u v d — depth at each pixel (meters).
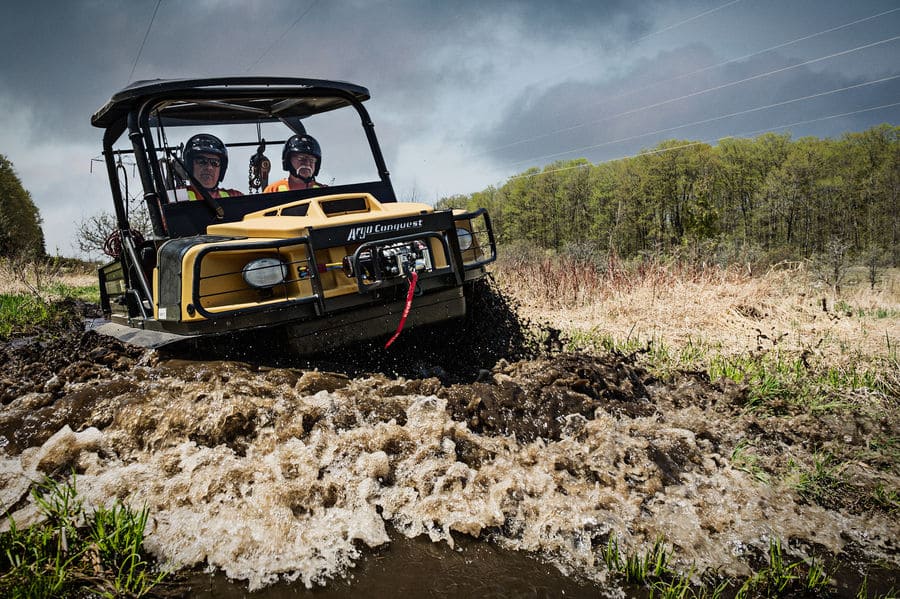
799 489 3.36
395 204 4.98
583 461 3.41
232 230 4.39
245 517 2.83
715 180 54.25
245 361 4.07
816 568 2.70
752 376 5.15
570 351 5.79
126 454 3.26
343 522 2.85
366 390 3.80
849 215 51.66
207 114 5.48
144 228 5.58
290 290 3.97
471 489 3.09
